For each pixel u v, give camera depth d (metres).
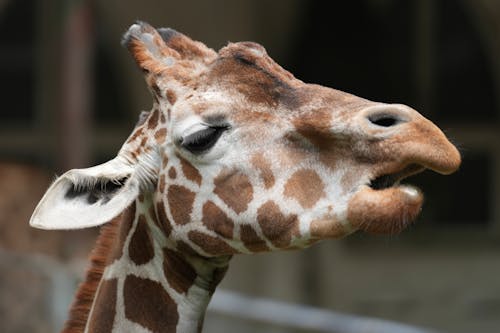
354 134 6.09
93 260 7.00
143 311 6.72
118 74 23.48
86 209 6.32
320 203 6.21
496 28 23.47
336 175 6.21
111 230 7.00
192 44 6.85
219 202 6.43
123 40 6.90
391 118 6.02
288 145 6.37
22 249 16.27
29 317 14.52
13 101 23.55
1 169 16.78
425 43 24.36
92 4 16.97
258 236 6.38
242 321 17.17
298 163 6.33
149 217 6.73
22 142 23.41
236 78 6.52
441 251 24.16
